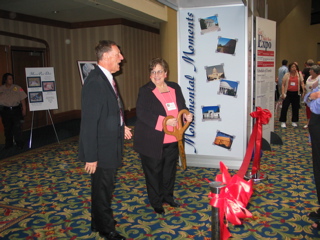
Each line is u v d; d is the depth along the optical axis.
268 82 5.17
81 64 7.33
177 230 2.75
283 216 2.95
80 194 3.68
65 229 2.82
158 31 11.80
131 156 5.35
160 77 2.81
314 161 2.70
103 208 2.50
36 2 6.76
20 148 6.05
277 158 4.89
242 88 4.05
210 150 4.34
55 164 4.97
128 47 9.78
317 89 2.67
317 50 16.67
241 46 3.96
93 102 2.24
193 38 4.14
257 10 4.86
